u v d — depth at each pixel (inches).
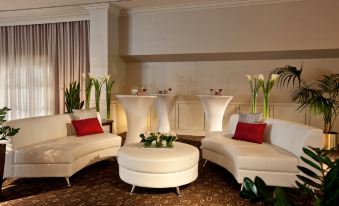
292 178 94.8
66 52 239.1
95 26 213.8
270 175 96.7
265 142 125.6
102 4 205.5
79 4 207.0
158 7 211.2
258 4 191.9
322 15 181.0
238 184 110.0
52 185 107.7
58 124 134.8
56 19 238.2
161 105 203.0
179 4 203.9
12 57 255.3
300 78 198.4
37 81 249.6
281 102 204.1
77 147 112.1
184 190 103.5
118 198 95.5
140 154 99.2
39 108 250.4
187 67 225.1
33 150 106.0
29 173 105.4
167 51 215.0
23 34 251.6
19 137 110.1
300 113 197.9
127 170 99.3
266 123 130.1
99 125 144.3
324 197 31.4
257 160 97.3
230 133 143.4
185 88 226.1
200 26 205.9
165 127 205.9
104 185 108.0
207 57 213.8
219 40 202.1
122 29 225.8
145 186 95.4
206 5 201.2
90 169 129.0
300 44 186.4
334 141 161.0
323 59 194.9
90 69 217.6
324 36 181.5
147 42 219.8
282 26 188.7
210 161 136.1
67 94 193.2
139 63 237.3
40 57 248.1
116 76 225.3
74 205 89.6
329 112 164.9
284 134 112.1
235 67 213.3
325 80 173.0
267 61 206.2
